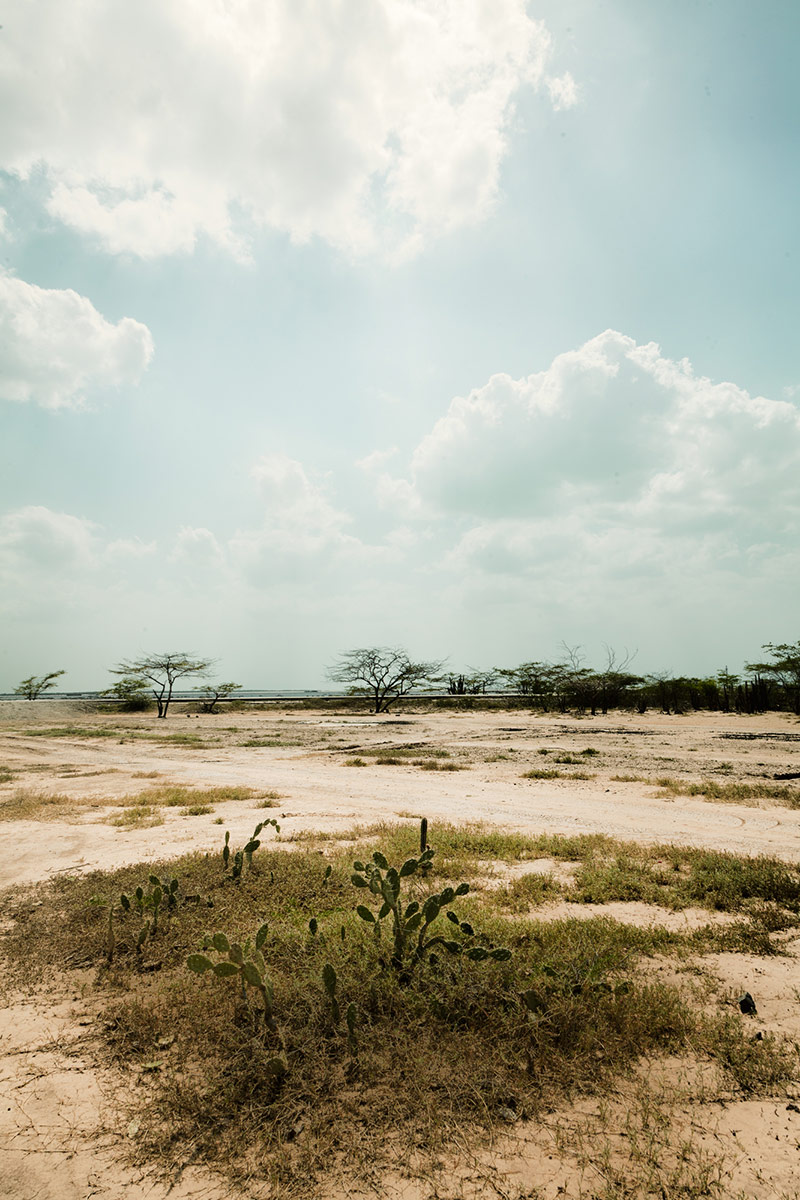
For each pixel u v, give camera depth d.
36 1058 3.42
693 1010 3.75
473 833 9.07
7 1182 2.53
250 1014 3.54
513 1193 2.41
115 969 4.48
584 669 48.16
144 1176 2.56
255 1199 2.43
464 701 60.53
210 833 9.42
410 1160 2.59
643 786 13.79
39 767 18.67
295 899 5.87
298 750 23.62
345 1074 3.07
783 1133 2.73
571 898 6.05
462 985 3.73
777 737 23.86
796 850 8.19
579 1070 3.14
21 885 6.68
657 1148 2.62
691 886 6.41
